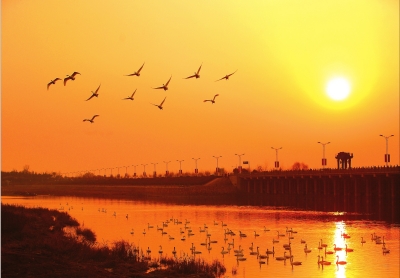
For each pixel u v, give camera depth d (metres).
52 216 149.88
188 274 71.50
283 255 88.62
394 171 191.75
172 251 91.56
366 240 105.25
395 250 93.25
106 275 68.19
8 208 155.62
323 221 144.62
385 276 73.50
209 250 94.06
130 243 102.06
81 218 160.50
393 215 162.62
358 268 78.44
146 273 70.94
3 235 94.62
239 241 105.19
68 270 69.00
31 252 77.62
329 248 95.38
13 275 65.56
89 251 81.44
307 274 74.69
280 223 140.12
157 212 184.25
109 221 149.38
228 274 74.19
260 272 75.62
